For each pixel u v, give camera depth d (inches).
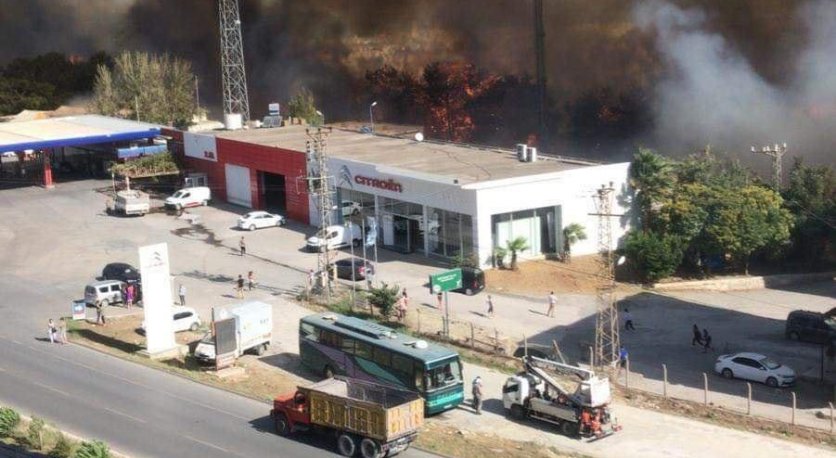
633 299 2242.9
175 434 1339.8
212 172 3206.2
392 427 1239.5
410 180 2433.6
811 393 1642.5
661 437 1398.9
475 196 2261.3
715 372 1754.4
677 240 2401.6
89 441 1285.7
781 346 1923.0
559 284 2263.8
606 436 1400.1
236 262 2436.0
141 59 4347.9
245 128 3449.8
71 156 3688.5
